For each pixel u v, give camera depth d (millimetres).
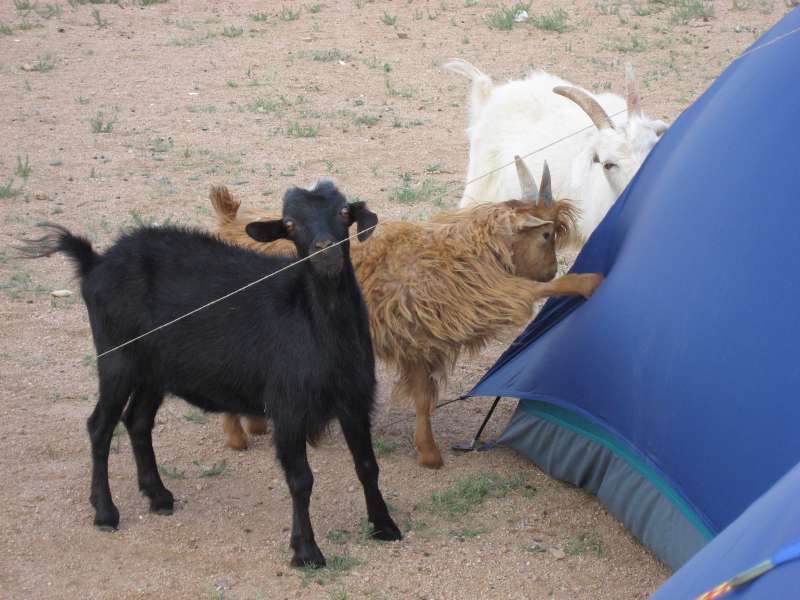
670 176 6031
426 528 6000
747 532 3719
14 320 8984
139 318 5785
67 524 5996
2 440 6988
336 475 6664
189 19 20828
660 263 5730
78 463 6727
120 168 13031
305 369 5406
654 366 5551
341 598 5254
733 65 6359
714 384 5113
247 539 5883
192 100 16000
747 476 4848
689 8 19906
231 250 5906
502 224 6523
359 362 5543
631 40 18609
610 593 5371
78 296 9508
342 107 15758
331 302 5375
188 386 5812
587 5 21078
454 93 16422
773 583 3332
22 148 13727
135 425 6094
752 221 5230
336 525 6047
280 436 5500
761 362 4895
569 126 9297
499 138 9641
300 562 5531
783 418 4715
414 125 14930
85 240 6027
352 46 18922
